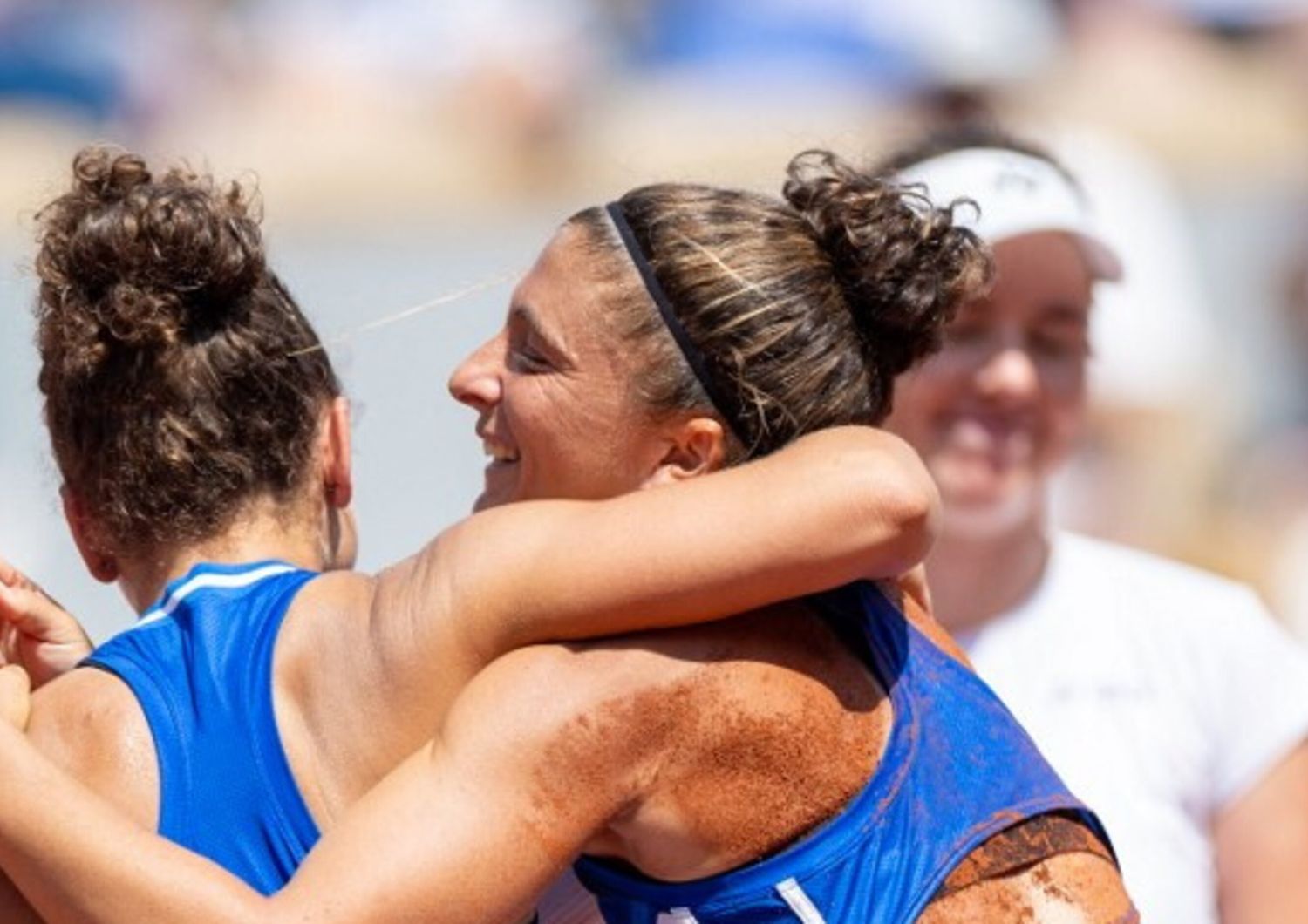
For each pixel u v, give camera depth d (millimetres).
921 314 7676
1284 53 26906
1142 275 20578
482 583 7246
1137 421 20438
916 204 8914
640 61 27031
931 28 26219
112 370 7664
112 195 7719
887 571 7215
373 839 6973
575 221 7727
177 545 7770
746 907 7164
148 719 7363
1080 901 7301
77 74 26516
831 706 7277
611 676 7152
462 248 17281
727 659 7234
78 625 8258
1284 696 10898
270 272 7910
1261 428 21125
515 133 26359
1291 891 10781
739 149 25406
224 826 7246
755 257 7512
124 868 6926
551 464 7652
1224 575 20406
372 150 25969
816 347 7523
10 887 7289
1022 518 10867
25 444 15672
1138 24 26656
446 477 14133
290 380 7832
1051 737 10680
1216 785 10883
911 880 7145
